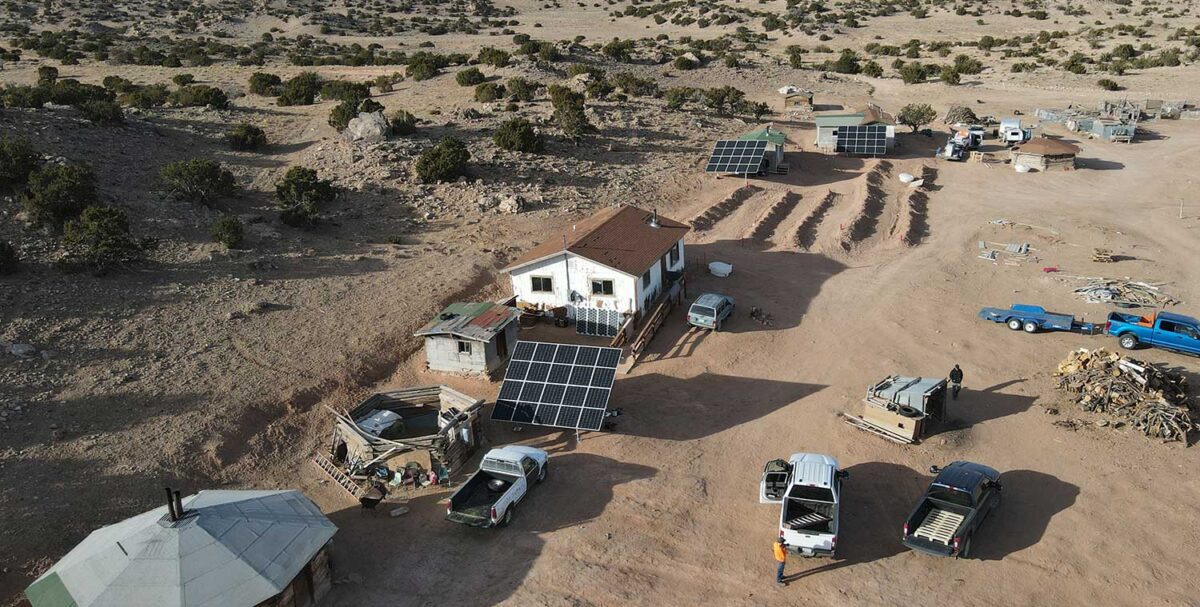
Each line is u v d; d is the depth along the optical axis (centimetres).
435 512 2536
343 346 3431
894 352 3594
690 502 2578
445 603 2166
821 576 2244
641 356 3572
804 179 6569
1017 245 4950
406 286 4019
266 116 6888
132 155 5228
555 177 5950
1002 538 2388
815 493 2338
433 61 9738
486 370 3309
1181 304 4059
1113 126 7650
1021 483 2642
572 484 2673
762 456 2833
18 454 2494
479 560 2325
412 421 3080
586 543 2384
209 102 7056
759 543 2389
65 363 3000
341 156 5747
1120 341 3594
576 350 3022
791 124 8469
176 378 3022
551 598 2175
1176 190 6172
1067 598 2155
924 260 4791
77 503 2352
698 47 13200
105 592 1894
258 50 11731
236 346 3316
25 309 3238
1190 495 2545
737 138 7056
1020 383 3288
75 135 5184
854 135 7181
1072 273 4522
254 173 5459
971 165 7044
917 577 2233
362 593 2200
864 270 4650
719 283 4412
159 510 2147
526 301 3903
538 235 4916
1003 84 10519
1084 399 3070
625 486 2656
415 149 5972
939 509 2366
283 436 2884
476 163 5934
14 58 9994
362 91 8044
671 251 4231
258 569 1980
